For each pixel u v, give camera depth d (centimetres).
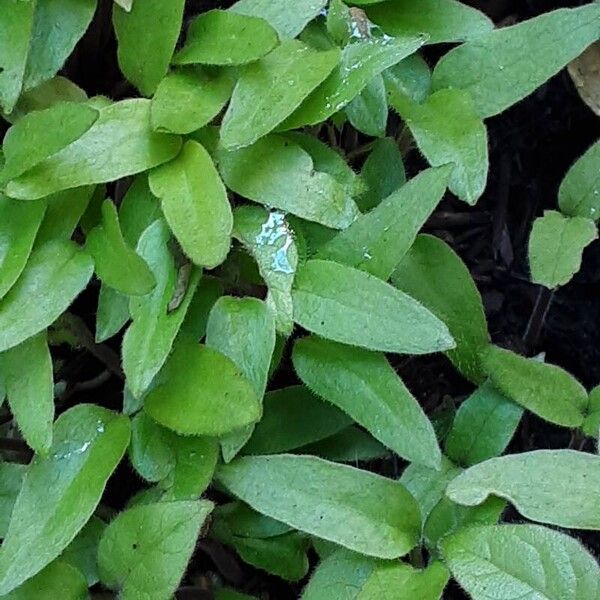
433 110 27
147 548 25
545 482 25
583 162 28
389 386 26
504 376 27
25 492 26
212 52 26
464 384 30
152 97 27
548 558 24
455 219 31
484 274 31
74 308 29
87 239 26
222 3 30
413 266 27
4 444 28
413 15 28
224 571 29
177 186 26
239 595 27
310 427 27
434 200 26
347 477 25
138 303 26
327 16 27
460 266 27
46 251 26
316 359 26
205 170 26
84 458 26
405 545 25
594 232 27
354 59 26
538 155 31
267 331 26
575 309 31
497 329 31
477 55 28
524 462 25
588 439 28
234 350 26
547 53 27
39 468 26
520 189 31
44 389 26
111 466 25
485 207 31
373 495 25
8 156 26
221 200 26
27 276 26
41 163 26
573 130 31
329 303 26
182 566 25
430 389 30
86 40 29
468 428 27
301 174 26
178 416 25
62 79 27
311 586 25
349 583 25
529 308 31
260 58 26
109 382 29
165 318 25
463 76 28
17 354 26
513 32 28
